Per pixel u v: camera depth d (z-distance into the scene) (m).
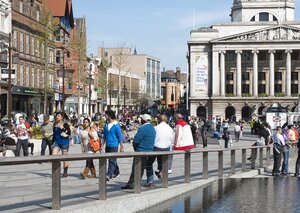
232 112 110.88
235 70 113.31
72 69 71.62
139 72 177.88
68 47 72.06
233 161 18.56
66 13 72.88
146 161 12.59
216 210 11.23
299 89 111.88
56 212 8.38
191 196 13.30
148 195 11.51
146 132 12.83
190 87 111.44
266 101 109.25
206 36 110.81
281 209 11.60
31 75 59.81
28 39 59.06
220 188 15.05
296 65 112.31
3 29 50.91
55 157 8.19
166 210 11.12
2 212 8.08
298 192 14.70
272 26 109.44
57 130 16.12
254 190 15.01
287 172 20.92
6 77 44.25
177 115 15.44
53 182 8.55
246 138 56.50
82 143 17.12
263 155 24.77
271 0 118.25
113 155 10.10
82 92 84.00
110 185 12.83
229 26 111.62
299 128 40.81
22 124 21.30
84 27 86.06
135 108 143.25
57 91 67.88
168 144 15.62
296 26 109.75
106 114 14.75
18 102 56.56
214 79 109.75
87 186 11.52
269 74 110.88
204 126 38.75
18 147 21.17
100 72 97.06
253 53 109.94
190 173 15.68
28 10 59.19
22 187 9.69
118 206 10.12
